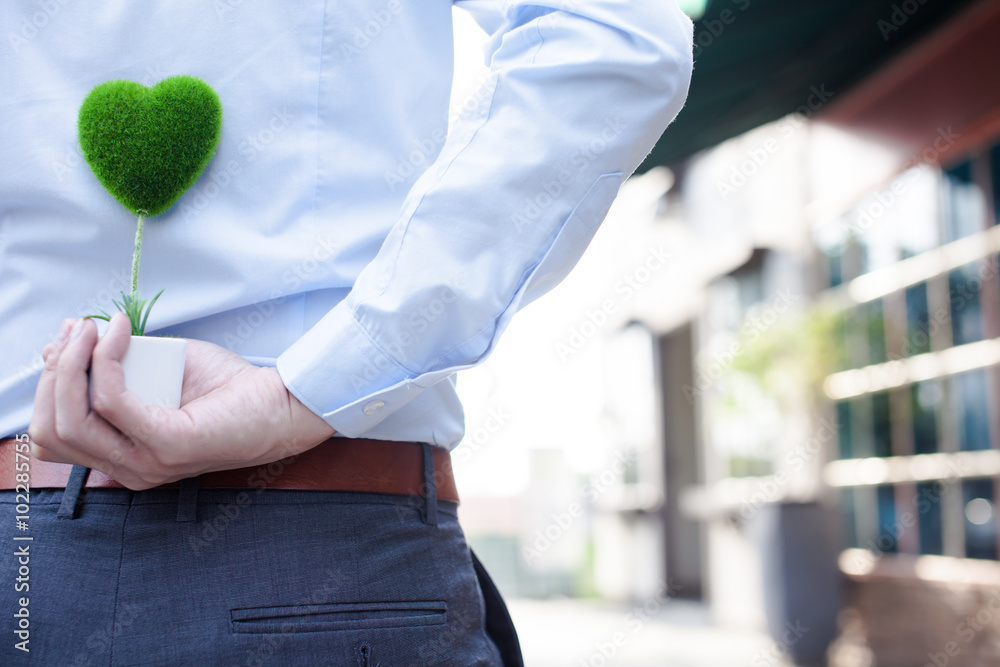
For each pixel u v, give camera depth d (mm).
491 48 1032
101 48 953
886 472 4914
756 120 3816
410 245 897
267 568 891
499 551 11750
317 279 950
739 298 7219
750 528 6445
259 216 950
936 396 4531
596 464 10570
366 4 974
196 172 922
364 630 908
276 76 956
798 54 3369
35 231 945
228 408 859
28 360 939
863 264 5219
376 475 941
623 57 921
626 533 9914
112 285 946
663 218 8695
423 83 1016
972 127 4039
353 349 887
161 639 868
